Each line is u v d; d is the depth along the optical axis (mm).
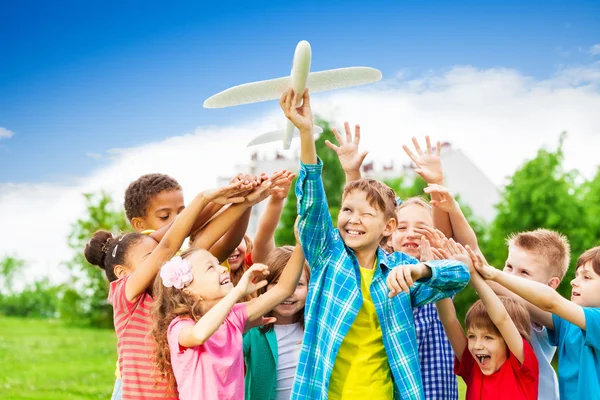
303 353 3150
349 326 3088
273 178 3643
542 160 18453
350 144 4164
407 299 3246
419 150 4172
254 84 3465
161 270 3299
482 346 3547
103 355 20422
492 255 18375
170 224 3924
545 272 4039
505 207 18500
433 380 3693
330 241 3270
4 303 28328
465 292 15609
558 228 17922
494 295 3398
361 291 3240
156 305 3352
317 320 3193
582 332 3512
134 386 3404
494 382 3549
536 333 3885
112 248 3719
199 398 3121
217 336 3244
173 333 3229
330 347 3082
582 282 3734
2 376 17219
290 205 18781
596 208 18031
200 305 3326
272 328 4000
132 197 4348
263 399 3895
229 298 3131
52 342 22297
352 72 3561
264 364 3908
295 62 3152
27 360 19438
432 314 3781
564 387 3629
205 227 3627
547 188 18047
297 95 3260
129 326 3469
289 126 3793
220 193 3461
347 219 3289
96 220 25000
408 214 4211
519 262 4059
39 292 29141
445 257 3420
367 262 3334
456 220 3904
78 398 14914
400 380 3117
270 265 4086
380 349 3215
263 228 4227
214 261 3402
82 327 24875
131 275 3480
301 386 3092
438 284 3125
